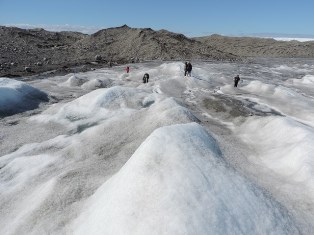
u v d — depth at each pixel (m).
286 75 57.91
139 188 10.12
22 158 16.67
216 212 9.23
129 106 23.27
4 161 16.58
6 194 13.77
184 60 73.62
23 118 23.33
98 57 64.44
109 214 9.84
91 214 10.84
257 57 103.44
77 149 17.00
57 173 14.90
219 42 135.12
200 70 49.22
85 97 24.30
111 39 90.50
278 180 13.13
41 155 16.88
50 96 29.45
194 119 20.17
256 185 11.38
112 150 16.56
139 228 8.91
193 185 9.98
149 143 11.89
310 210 11.15
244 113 26.62
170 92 33.09
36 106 26.45
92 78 40.31
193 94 33.03
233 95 34.06
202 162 11.24
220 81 44.19
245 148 17.20
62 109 23.31
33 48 73.12
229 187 10.41
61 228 10.98
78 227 10.62
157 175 10.40
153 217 9.06
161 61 68.75
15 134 20.11
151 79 41.91
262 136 19.11
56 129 20.75
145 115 19.73
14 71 44.19
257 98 32.62
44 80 38.28
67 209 11.89
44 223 11.41
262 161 15.39
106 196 11.05
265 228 9.38
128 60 67.69
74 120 21.83
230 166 12.12
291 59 99.00
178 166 10.71
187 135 12.76
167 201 9.41
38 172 15.25
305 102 31.22
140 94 24.89
